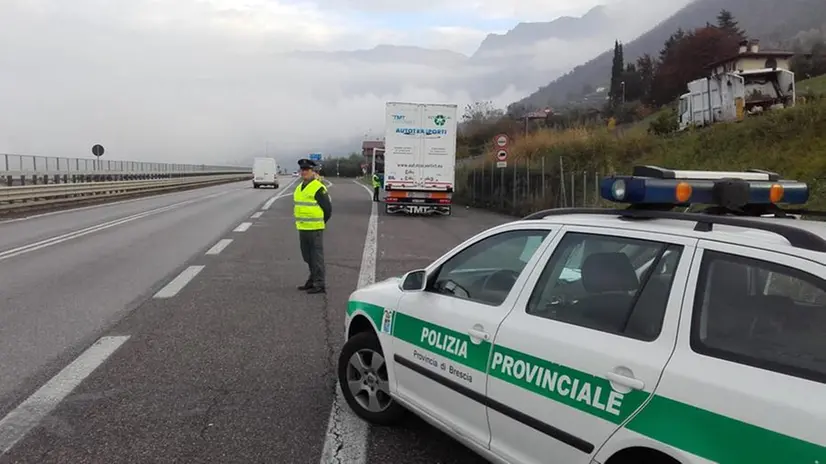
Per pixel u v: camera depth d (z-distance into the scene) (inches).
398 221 812.0
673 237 108.2
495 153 1291.8
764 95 1035.9
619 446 101.0
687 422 92.2
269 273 409.7
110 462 150.3
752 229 103.0
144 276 393.1
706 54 2471.7
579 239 125.1
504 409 124.7
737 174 133.2
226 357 232.2
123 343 247.6
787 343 89.4
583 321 115.3
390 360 164.9
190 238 593.6
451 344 141.4
